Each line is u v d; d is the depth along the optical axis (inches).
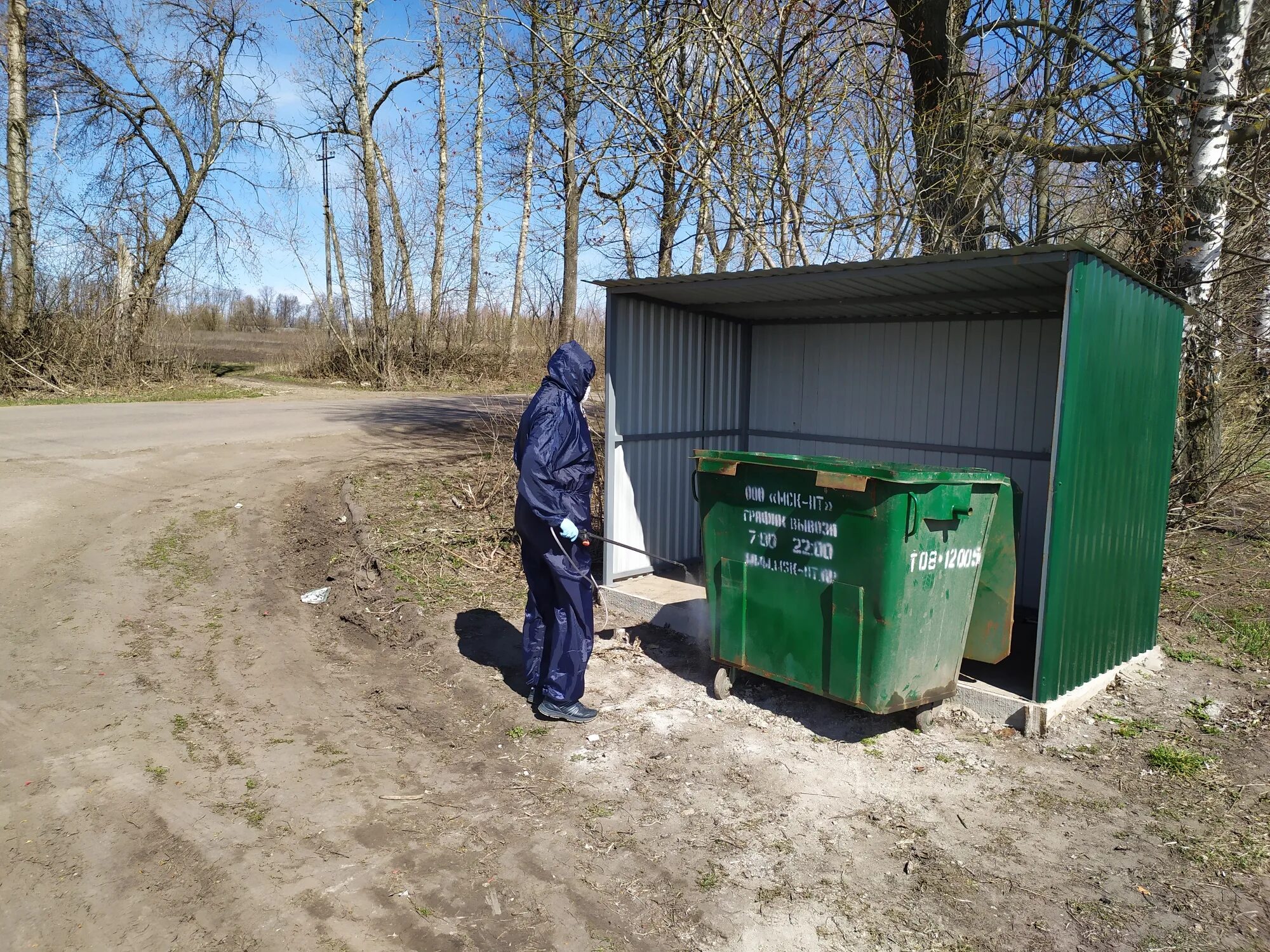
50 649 197.6
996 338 239.5
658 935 109.4
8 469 349.7
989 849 129.5
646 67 318.7
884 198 362.9
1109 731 170.7
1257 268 302.7
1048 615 166.2
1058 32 292.2
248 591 245.6
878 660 153.3
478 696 182.9
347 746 161.6
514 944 107.0
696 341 271.4
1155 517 208.2
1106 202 325.4
